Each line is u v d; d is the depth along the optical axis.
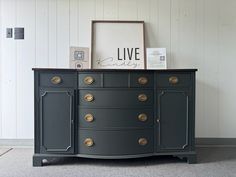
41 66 3.32
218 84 3.33
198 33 3.32
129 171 2.50
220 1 3.30
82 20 3.31
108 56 3.24
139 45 3.26
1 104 3.32
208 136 3.34
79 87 2.66
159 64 3.17
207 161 2.79
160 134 2.72
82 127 2.66
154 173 2.45
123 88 2.65
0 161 2.78
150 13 3.31
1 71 3.31
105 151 2.64
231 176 2.35
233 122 3.33
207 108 3.33
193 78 2.74
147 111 2.70
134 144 2.67
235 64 3.31
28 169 2.55
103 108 2.64
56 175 2.39
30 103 3.33
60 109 2.67
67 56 3.32
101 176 2.37
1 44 3.32
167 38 3.32
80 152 2.68
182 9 3.31
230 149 3.24
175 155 2.73
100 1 3.30
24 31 3.31
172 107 2.73
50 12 3.31
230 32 3.31
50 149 2.67
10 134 3.33
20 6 3.31
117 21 3.28
